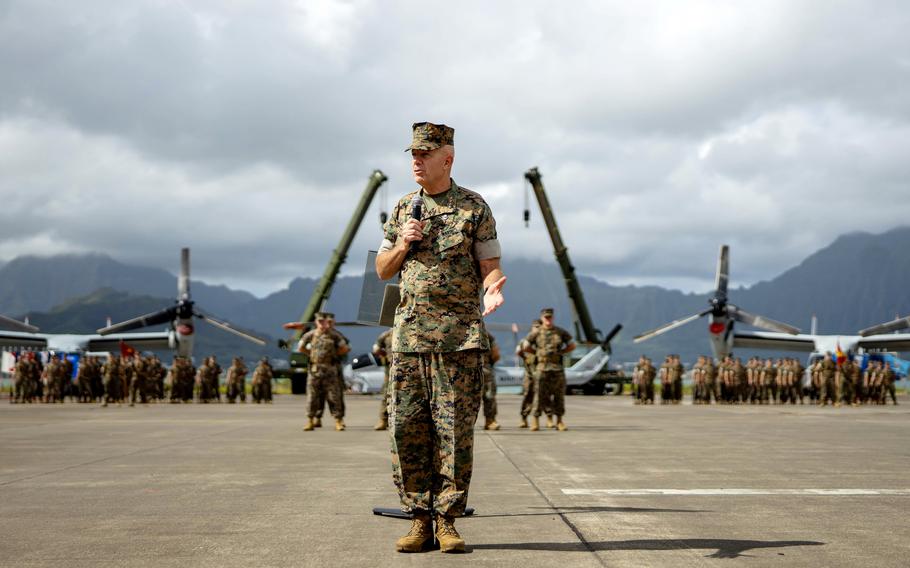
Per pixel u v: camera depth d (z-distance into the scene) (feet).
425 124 16.33
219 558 14.80
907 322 147.95
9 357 176.04
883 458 33.09
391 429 16.33
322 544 16.06
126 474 27.71
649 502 21.50
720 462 31.60
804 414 78.84
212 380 123.75
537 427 51.83
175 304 156.56
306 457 33.68
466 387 16.16
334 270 157.17
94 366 116.16
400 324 16.39
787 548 15.67
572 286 163.32
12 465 30.53
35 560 14.65
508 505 21.03
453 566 14.19
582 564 14.37
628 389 250.78
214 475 27.35
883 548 15.65
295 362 164.25
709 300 157.28
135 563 14.40
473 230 16.43
